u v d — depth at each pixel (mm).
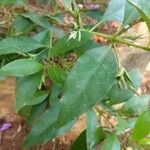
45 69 209
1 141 348
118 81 185
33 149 350
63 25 245
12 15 246
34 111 237
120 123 197
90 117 218
